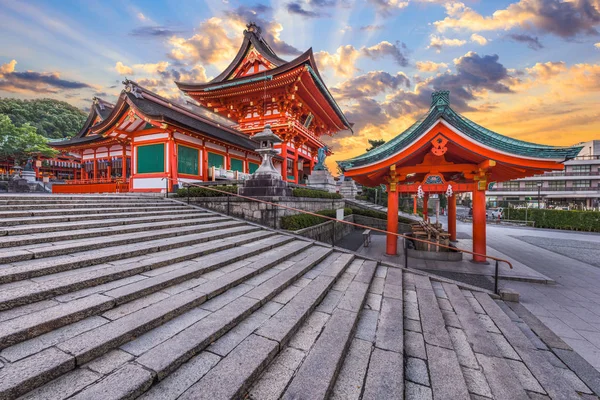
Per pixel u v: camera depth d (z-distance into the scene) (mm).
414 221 20859
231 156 18766
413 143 8289
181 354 2531
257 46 20688
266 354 2748
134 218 7094
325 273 5766
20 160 36094
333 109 24609
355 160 9164
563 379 3316
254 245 6898
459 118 7812
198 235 6898
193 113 18859
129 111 13461
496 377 3154
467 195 62875
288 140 21297
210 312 3453
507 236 17281
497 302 6016
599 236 17531
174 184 13430
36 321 2562
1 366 2068
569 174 47844
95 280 3604
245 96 20328
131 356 2471
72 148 20531
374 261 7582
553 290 6781
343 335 3389
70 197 7973
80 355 2285
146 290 3631
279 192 9938
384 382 2719
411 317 4523
